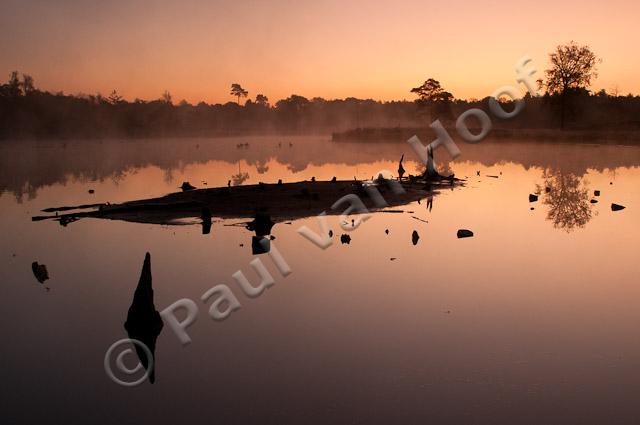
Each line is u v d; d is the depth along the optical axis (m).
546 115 92.38
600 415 6.74
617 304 10.87
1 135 133.12
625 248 15.71
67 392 7.75
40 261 15.47
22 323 10.55
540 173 39.31
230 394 7.54
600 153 59.50
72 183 38.91
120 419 6.94
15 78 139.75
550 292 11.73
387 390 7.48
